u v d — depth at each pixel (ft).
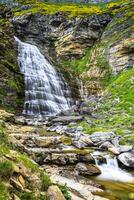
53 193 41.63
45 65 199.21
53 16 248.73
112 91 170.30
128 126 119.14
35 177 43.29
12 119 117.39
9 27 208.64
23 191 38.99
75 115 143.02
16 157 44.32
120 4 251.80
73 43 226.38
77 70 209.87
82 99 186.09
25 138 88.58
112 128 117.91
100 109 153.38
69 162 80.18
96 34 229.86
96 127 119.65
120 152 90.27
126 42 192.03
